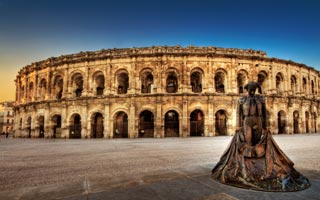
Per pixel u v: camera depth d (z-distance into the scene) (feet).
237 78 156.15
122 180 29.27
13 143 106.83
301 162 41.78
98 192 23.84
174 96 136.36
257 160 26.32
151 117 149.69
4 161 49.44
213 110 136.36
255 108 28.96
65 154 60.59
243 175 25.27
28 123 170.19
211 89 139.95
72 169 38.73
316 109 173.58
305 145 74.28
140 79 143.23
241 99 30.99
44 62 167.02
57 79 160.97
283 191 22.67
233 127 137.59
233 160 27.86
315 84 181.27
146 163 43.27
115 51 149.48
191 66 142.00
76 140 123.75
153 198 21.30
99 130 150.61
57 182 29.27
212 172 30.73
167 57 142.20
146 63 143.54
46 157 55.26
